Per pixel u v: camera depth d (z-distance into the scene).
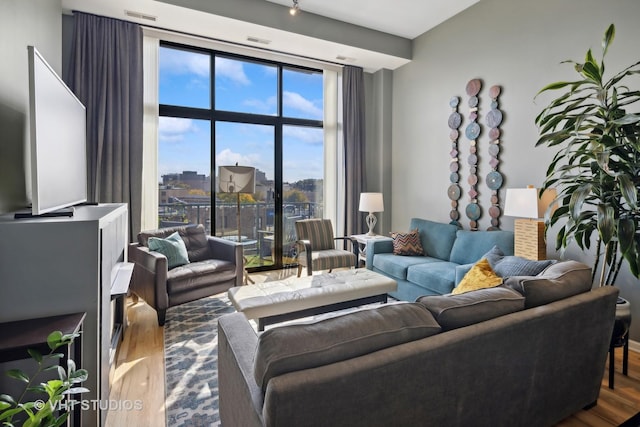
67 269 1.46
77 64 3.38
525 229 2.88
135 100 3.68
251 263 4.69
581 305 1.58
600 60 2.76
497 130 3.58
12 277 1.40
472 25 3.85
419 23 4.25
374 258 3.96
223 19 3.54
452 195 4.14
